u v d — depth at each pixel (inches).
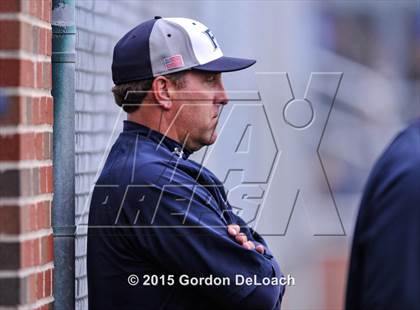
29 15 386.3
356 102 861.2
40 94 401.4
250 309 413.1
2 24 375.6
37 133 397.4
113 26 597.3
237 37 851.4
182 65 432.5
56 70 432.8
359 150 814.5
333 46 893.2
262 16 857.5
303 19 872.9
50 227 418.3
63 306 426.3
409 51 922.1
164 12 776.3
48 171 413.7
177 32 436.1
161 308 414.3
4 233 375.9
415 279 325.1
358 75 889.5
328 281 776.9
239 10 847.7
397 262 327.0
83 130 472.4
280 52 862.5
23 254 377.7
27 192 382.6
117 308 419.8
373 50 901.2
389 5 922.7
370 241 335.0
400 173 335.3
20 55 375.9
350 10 908.0
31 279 387.9
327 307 781.9
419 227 328.8
